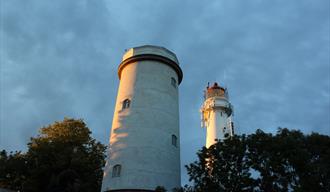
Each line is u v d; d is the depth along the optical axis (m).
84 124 47.78
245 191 21.89
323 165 21.70
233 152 23.61
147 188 27.00
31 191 39.62
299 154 21.81
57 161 40.34
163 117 31.06
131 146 28.94
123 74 34.34
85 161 41.34
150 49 34.03
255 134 24.45
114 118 32.06
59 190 39.56
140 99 31.31
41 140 43.62
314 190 20.78
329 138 23.83
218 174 22.98
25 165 41.16
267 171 21.92
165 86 32.88
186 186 23.52
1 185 41.22
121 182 27.30
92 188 40.72
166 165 28.97
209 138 44.94
